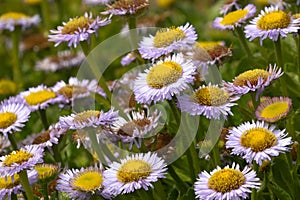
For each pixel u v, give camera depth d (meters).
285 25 0.87
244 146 0.79
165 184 0.92
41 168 0.84
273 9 0.89
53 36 0.89
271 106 0.81
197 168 0.85
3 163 0.82
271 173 0.83
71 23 0.89
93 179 0.82
